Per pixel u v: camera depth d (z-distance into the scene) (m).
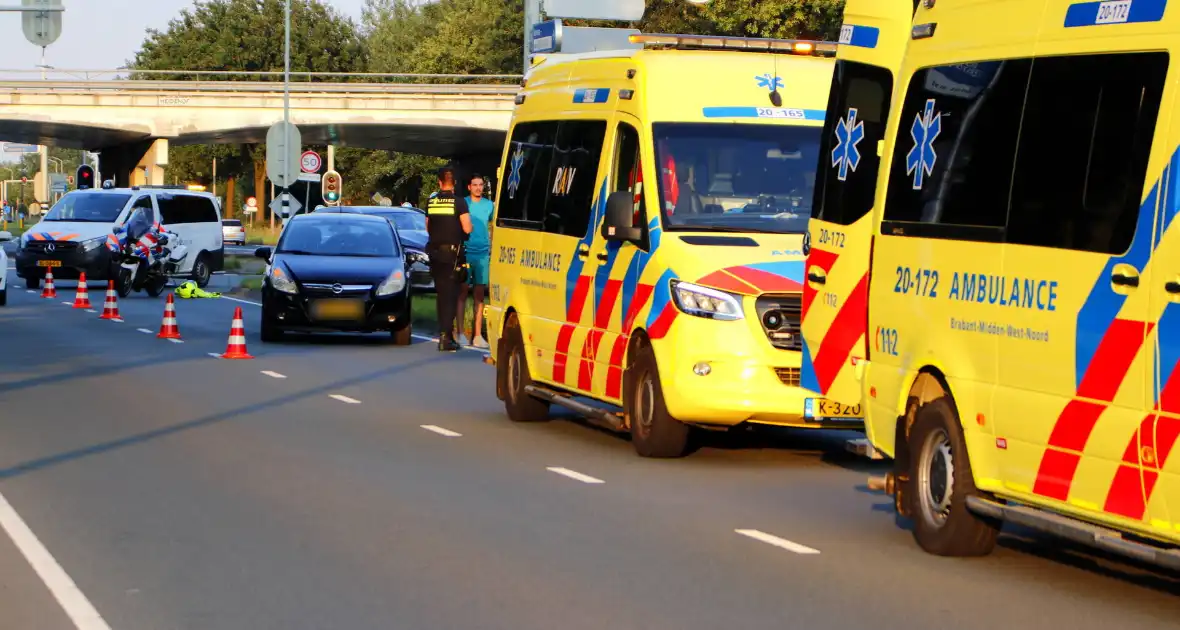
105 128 100.19
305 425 18.58
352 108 101.19
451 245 28.92
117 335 31.61
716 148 16.34
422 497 13.69
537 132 19.45
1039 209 10.12
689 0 34.41
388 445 17.00
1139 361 9.16
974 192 10.86
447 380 23.98
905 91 11.96
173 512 12.87
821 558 11.29
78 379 23.23
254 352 28.38
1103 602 9.98
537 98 19.73
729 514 13.06
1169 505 8.98
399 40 144.50
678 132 16.39
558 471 15.29
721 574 10.69
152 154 101.88
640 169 16.31
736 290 15.10
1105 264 9.46
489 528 12.29
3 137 115.25
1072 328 9.72
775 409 15.02
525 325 18.95
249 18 144.50
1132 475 9.24
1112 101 9.55
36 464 15.36
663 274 15.57
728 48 17.42
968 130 11.01
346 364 26.33
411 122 101.31
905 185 11.83
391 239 32.19
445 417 19.58
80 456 15.91
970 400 10.79
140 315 37.91
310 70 144.50
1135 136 9.31
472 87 100.81
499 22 122.44
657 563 11.04
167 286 52.88
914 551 11.59
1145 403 9.12
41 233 47.53
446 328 29.05
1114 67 9.57
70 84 98.81
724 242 15.65
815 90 16.95
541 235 18.69
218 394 21.66
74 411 19.53
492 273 20.36
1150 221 9.12
